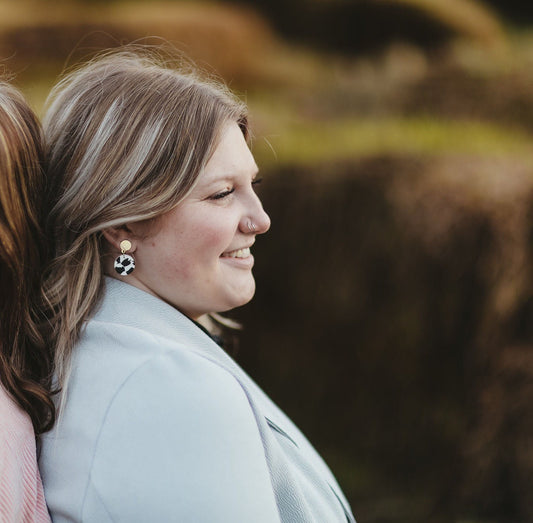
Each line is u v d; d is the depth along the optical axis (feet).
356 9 17.89
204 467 2.57
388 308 10.36
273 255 11.25
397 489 9.86
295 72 16.85
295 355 11.07
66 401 2.82
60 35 17.69
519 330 9.37
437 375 9.95
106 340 2.88
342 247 10.78
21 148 2.92
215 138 2.94
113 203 2.89
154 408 2.65
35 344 2.97
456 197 9.96
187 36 17.90
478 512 9.26
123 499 2.58
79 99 3.06
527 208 9.61
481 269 9.64
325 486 3.30
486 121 13.17
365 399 10.51
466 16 17.19
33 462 2.77
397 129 12.71
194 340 3.04
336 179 10.91
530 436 9.08
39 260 3.04
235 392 2.74
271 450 2.88
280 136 12.51
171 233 2.98
